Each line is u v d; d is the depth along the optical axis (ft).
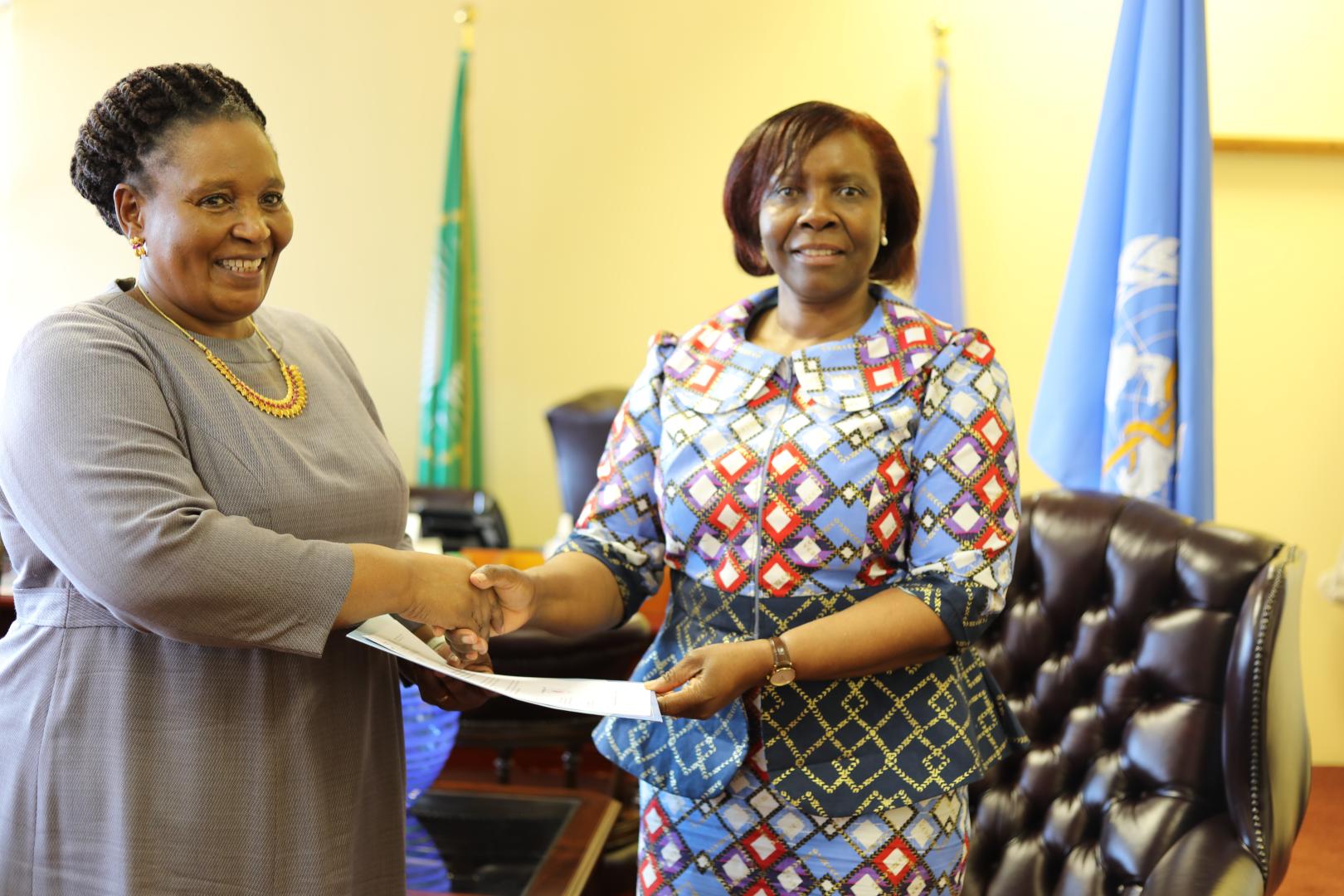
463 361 15.93
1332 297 14.25
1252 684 5.82
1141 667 6.47
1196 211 8.66
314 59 16.25
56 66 16.42
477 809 7.77
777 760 4.41
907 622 4.30
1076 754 6.66
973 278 15.40
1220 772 6.11
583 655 8.13
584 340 16.25
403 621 4.81
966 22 15.23
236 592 3.91
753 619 4.53
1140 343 8.71
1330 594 13.10
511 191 16.16
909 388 4.59
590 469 11.32
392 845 4.78
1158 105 8.69
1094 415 9.04
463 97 15.94
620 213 16.06
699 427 4.74
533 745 8.22
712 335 5.07
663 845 4.82
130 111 4.18
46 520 3.96
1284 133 14.28
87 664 4.19
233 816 4.21
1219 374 14.44
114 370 4.06
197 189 4.17
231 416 4.30
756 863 4.57
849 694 4.47
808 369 4.67
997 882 6.64
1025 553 7.04
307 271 16.47
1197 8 8.66
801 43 15.56
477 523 11.94
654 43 15.81
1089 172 9.07
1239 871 5.51
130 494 3.89
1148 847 6.08
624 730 4.86
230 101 4.31
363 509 4.61
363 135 16.28
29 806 4.19
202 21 16.30
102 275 16.61
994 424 4.58
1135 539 6.67
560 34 15.94
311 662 4.38
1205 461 8.67
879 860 4.44
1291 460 14.43
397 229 16.31
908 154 15.43
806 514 4.47
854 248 4.72
